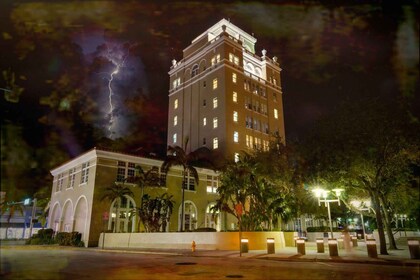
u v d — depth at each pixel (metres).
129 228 33.00
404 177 18.38
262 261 16.30
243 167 27.25
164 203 30.91
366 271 11.87
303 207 33.28
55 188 41.41
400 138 15.20
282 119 60.16
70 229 33.53
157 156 37.44
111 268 12.74
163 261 16.11
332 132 14.12
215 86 52.09
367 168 17.47
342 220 58.56
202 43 59.41
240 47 55.41
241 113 51.44
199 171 40.66
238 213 19.44
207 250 23.44
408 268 12.84
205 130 51.53
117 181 32.81
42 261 13.44
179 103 58.91
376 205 18.83
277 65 63.31
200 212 39.19
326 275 10.73
